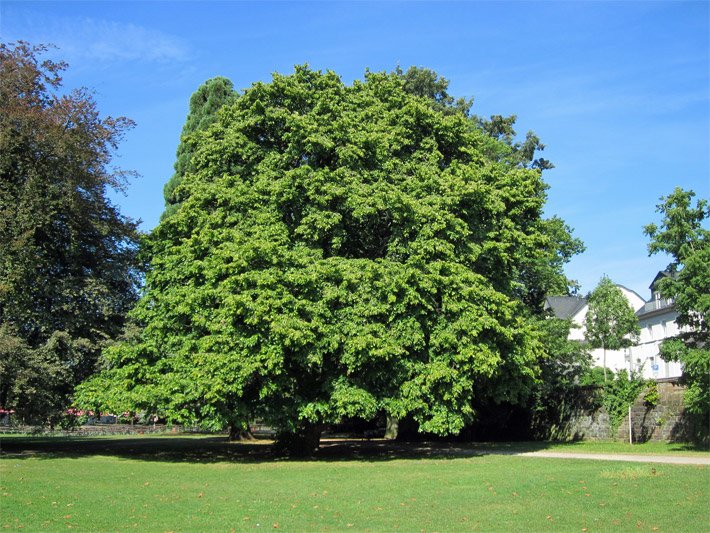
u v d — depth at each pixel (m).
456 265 20.36
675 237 21.45
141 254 24.23
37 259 21.88
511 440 34.19
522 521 10.30
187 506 11.75
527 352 22.50
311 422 21.44
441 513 11.05
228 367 18.61
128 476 16.05
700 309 20.30
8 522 10.29
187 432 47.69
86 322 24.12
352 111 24.78
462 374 20.17
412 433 33.78
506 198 24.05
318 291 19.69
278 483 14.80
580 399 30.81
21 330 23.19
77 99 23.25
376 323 19.58
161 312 21.44
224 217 21.92
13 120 21.34
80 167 22.78
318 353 19.03
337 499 12.52
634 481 13.59
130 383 20.77
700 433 23.86
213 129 24.92
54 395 22.66
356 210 20.58
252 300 18.88
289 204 21.41
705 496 11.88
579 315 61.38
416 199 21.88
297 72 25.03
